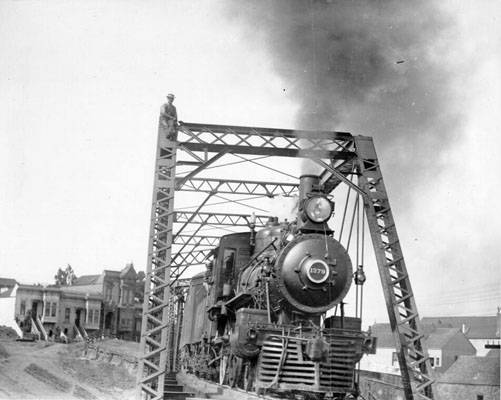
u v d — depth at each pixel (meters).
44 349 43.97
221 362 15.80
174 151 13.52
